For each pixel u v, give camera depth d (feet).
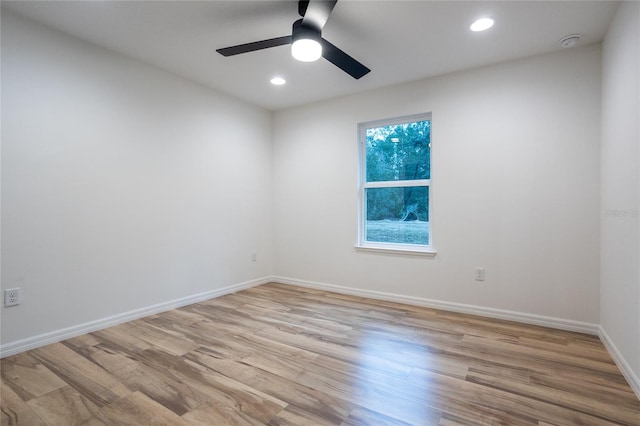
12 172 7.65
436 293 11.37
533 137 9.81
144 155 10.32
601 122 8.85
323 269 13.91
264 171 14.88
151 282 10.55
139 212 10.19
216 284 12.73
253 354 7.74
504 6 7.34
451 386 6.37
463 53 9.60
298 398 5.96
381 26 8.16
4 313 7.55
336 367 7.11
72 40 8.66
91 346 8.14
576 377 6.70
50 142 8.26
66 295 8.58
